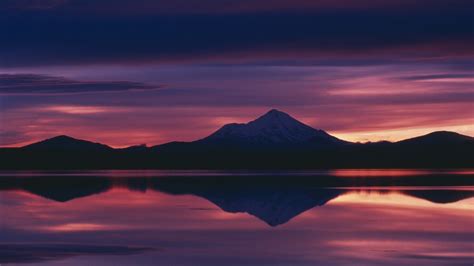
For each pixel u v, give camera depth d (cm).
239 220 4856
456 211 5412
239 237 4012
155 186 9069
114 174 15275
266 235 4091
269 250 3556
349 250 3550
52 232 4253
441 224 4578
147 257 3372
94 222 4772
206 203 6203
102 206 5959
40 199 6775
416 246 3653
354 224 4603
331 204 6075
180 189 8344
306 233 4172
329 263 3219
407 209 5584
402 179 11400
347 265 3173
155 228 4431
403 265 3164
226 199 6675
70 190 8225
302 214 5247
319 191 7838
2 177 12712
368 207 5775
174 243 3797
